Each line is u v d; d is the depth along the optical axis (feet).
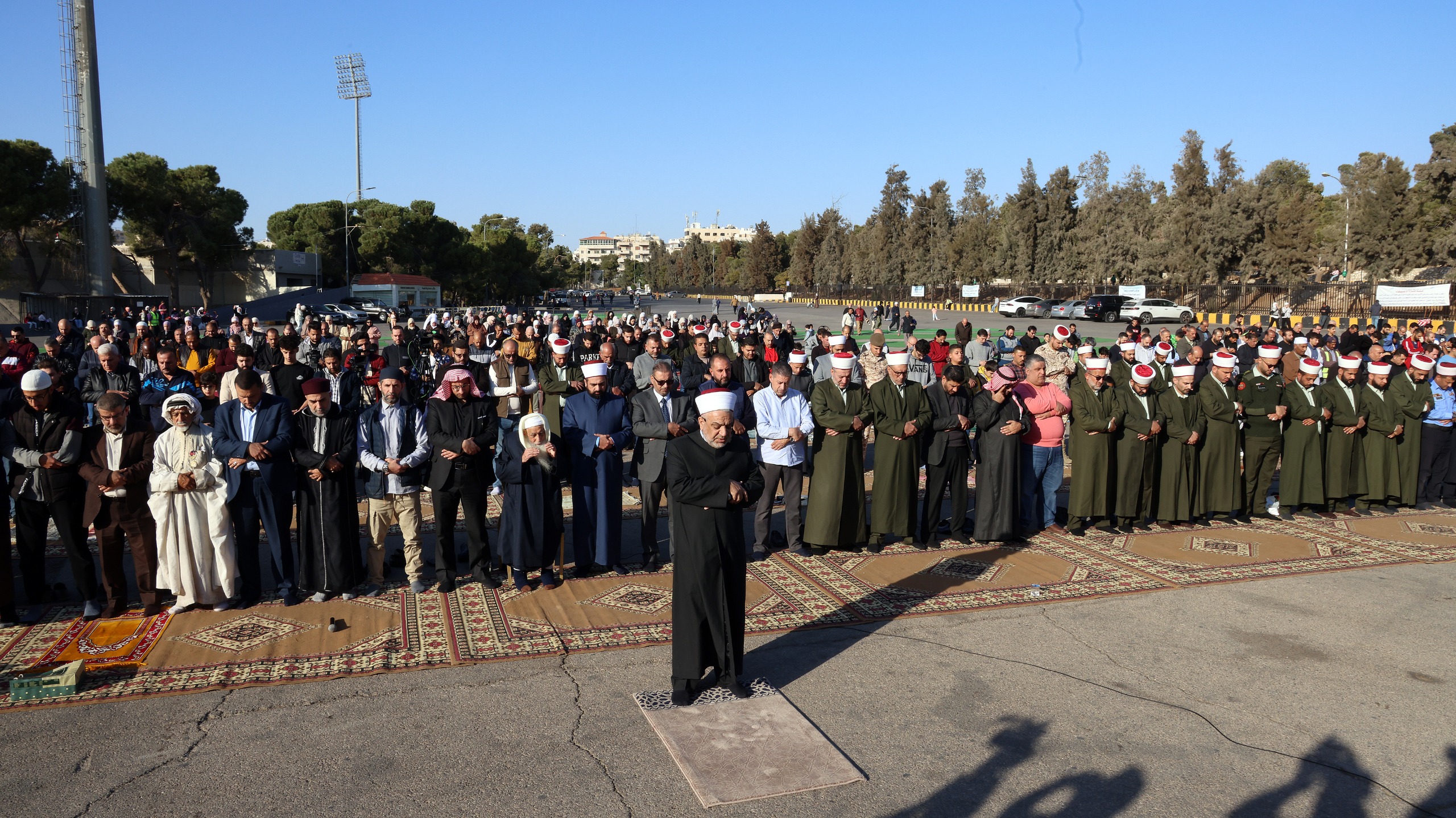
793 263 349.20
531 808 12.90
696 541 16.17
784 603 21.97
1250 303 153.07
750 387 36.11
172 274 203.82
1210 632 20.10
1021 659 18.53
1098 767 14.21
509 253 298.97
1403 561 25.67
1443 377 32.27
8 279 178.81
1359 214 151.43
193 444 20.52
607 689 16.89
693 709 15.97
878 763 14.29
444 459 22.07
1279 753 14.75
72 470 20.17
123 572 20.67
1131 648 19.15
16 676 16.72
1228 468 29.50
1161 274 179.83
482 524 22.88
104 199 136.87
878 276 274.36
